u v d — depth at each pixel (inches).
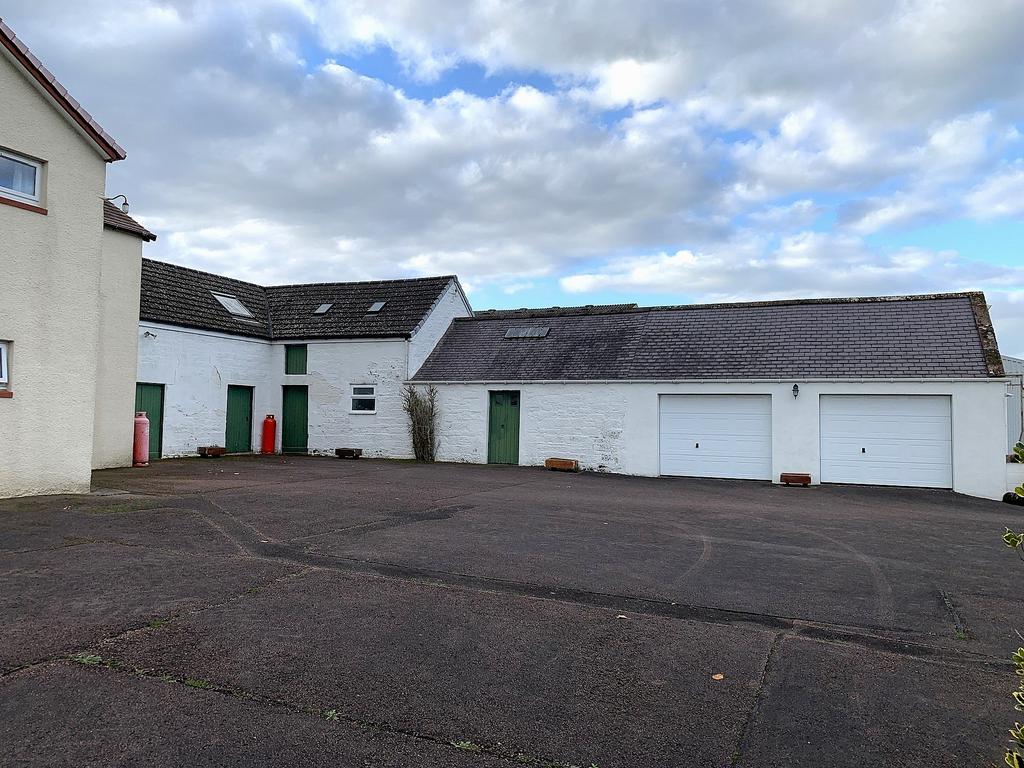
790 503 502.9
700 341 755.4
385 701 146.8
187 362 768.3
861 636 196.2
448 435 813.9
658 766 124.6
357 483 535.2
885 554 309.1
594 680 160.9
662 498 506.9
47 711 137.5
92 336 414.9
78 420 407.5
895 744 134.3
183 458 753.6
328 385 873.5
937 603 230.2
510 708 145.4
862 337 691.4
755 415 679.7
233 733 131.2
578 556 285.7
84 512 344.8
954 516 450.3
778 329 738.8
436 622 196.4
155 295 764.0
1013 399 797.2
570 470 737.6
